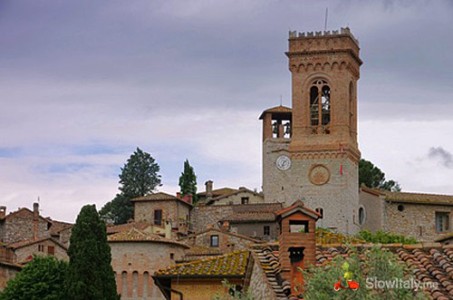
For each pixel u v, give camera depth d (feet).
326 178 469.57
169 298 165.68
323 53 480.23
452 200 468.75
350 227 465.47
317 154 471.62
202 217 497.87
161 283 164.35
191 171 604.08
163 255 354.95
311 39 481.87
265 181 529.86
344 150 469.98
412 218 464.65
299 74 482.28
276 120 537.65
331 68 479.82
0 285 288.71
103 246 295.28
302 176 472.44
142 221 474.08
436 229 464.24
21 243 361.92
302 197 469.57
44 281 284.61
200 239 401.70
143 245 355.15
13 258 345.10
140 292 352.28
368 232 397.39
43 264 288.30
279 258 102.99
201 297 161.17
